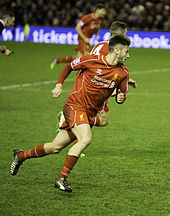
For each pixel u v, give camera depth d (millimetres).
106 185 10953
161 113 21250
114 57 10031
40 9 63906
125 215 9078
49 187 10727
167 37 55188
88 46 30953
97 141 15680
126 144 15336
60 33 59062
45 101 23219
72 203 9703
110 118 19859
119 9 61625
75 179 11367
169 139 16203
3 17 18078
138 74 36031
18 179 11281
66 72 10461
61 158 13414
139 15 60750
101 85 10219
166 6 61750
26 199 9891
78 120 10164
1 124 17875
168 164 12969
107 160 13273
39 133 16531
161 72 37562
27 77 32312
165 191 10602
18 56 46156
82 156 13641
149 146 15125
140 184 11078
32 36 59312
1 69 36688
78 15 62125
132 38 56812
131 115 20641
